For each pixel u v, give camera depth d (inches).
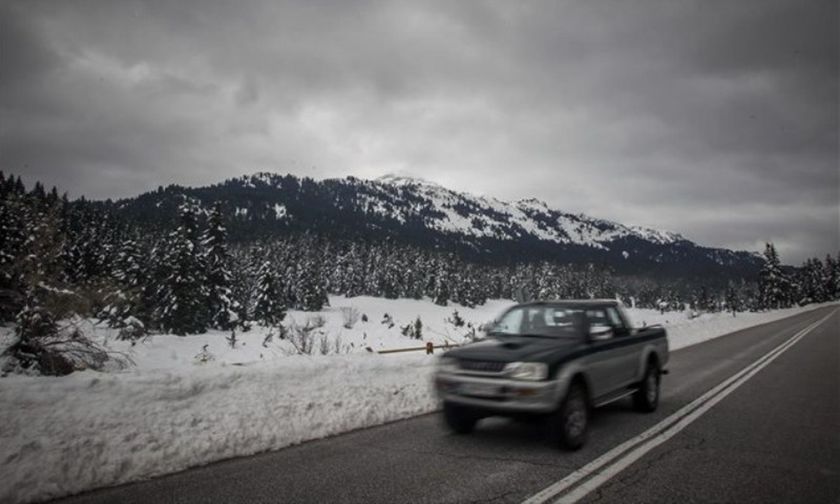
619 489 189.9
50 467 187.5
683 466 217.9
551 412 233.6
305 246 5216.5
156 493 185.3
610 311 322.3
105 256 2037.4
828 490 191.0
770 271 3713.1
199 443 228.2
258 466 217.3
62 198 491.2
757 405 355.9
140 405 231.3
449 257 5093.5
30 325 424.5
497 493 185.3
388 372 364.8
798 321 1694.1
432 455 233.6
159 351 798.5
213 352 1024.9
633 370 313.9
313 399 292.8
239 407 260.8
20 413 198.8
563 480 199.5
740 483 197.5
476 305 4672.7
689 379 481.4
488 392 239.5
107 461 200.2
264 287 2082.9
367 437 267.4
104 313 509.7
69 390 218.8
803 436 269.9
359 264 4803.2
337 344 720.3
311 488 190.7
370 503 176.1
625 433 275.9
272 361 320.8
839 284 5152.6
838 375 503.8
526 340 273.4
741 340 960.3
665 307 4840.1
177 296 1563.7
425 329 1686.8
